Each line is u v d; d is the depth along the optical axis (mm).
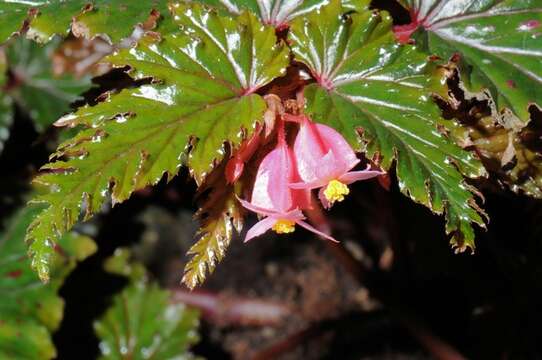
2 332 835
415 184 583
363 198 1008
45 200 574
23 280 865
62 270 886
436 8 635
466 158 589
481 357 898
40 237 572
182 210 1145
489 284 862
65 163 577
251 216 1125
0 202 960
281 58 597
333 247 938
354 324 982
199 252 602
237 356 1056
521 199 777
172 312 1001
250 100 590
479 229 801
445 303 976
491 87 610
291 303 1094
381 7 667
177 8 599
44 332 844
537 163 645
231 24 597
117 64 588
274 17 625
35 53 991
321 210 924
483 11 630
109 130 580
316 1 623
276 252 1134
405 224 886
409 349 1013
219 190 603
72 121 582
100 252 1041
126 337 979
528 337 854
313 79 611
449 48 624
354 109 594
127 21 619
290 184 582
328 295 1091
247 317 1089
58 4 626
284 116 591
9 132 992
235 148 582
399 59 602
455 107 607
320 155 583
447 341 954
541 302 834
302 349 1034
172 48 592
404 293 959
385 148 586
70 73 987
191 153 580
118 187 576
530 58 616
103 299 996
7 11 627
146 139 581
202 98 589
